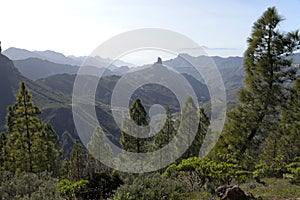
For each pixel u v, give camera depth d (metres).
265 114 17.28
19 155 23.91
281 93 17.22
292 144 22.31
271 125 17.28
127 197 8.41
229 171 10.82
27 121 23.58
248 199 8.87
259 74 17.55
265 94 17.25
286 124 17.33
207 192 9.92
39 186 9.12
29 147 23.92
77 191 9.94
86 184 10.13
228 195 8.88
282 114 17.33
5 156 26.94
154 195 8.58
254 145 17.45
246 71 17.97
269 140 26.45
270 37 17.52
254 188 11.84
